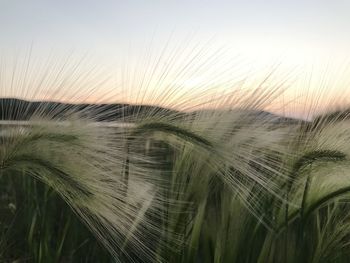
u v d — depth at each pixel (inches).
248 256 12.2
